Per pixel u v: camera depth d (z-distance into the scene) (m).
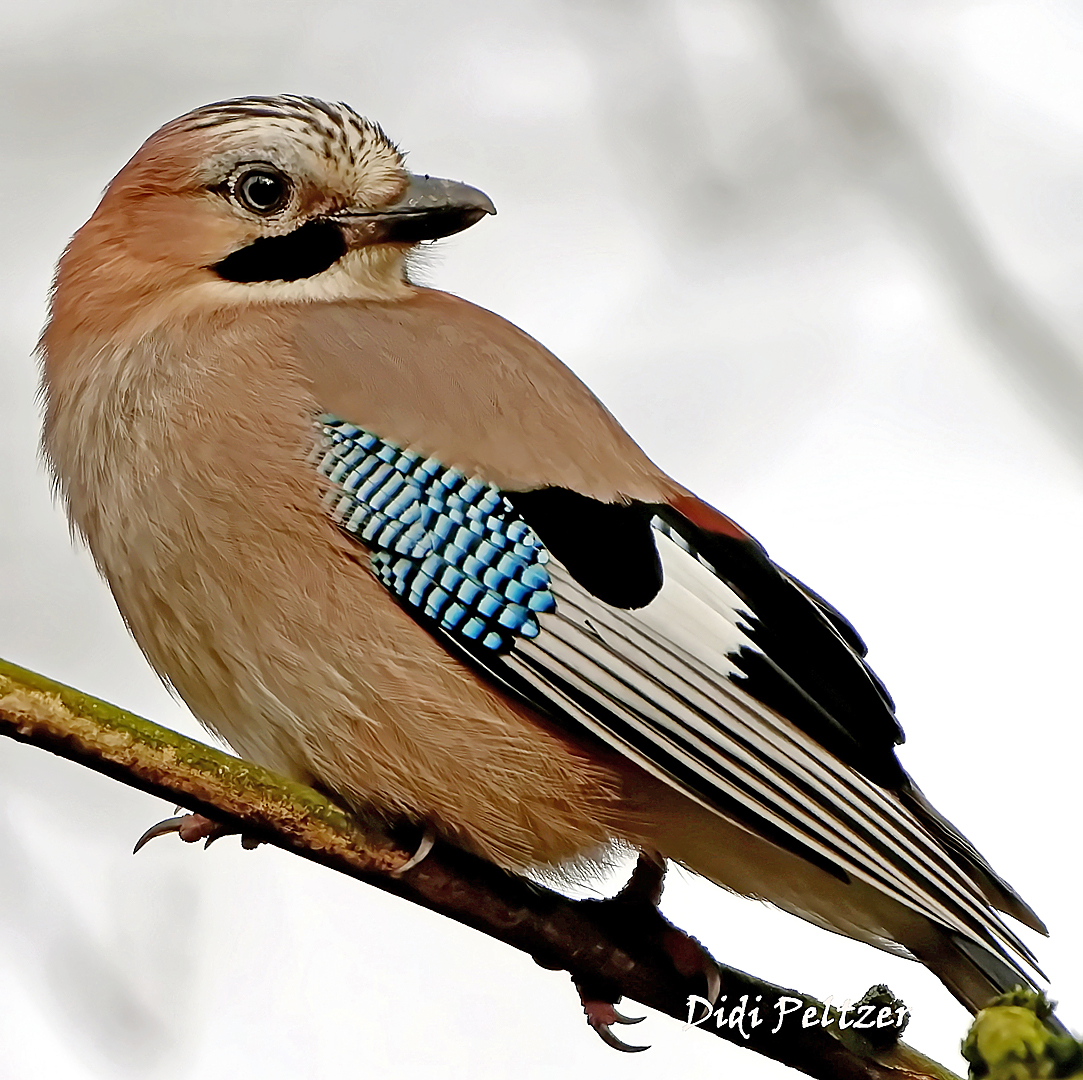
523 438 8.58
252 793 7.29
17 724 6.77
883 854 8.11
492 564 8.30
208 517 8.23
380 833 8.35
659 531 8.59
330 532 8.26
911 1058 7.85
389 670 8.18
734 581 8.57
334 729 8.19
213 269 9.16
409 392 8.58
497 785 8.27
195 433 8.37
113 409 8.55
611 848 8.66
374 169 9.36
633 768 8.38
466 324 9.12
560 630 8.30
